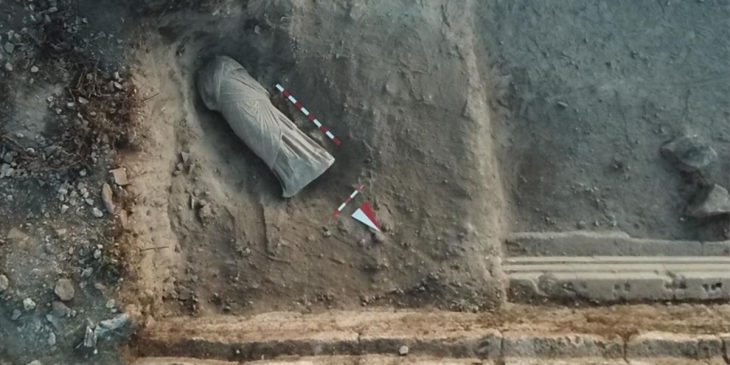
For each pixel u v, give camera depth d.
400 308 4.09
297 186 4.17
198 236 4.13
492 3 4.42
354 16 4.32
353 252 4.16
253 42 4.25
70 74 3.73
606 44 4.40
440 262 4.12
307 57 4.27
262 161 4.29
